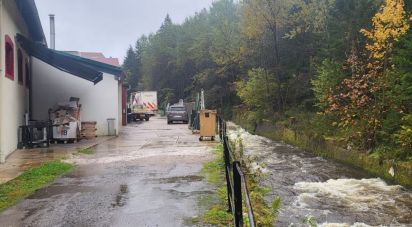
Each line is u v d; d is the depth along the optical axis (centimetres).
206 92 5131
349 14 1658
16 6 1603
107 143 1872
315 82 1777
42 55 1867
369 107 1404
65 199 809
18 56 1709
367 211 841
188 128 2953
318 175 1209
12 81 1516
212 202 762
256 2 2672
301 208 856
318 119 1750
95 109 2302
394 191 1005
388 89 1343
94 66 2280
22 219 679
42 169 1113
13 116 1550
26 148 1652
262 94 2784
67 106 1981
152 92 5947
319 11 2395
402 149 1151
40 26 1888
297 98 2634
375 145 1352
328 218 791
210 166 1159
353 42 1589
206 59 5438
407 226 750
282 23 2681
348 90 1583
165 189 882
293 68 2762
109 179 1002
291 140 2056
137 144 1811
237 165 502
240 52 3425
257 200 744
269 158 1559
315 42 2538
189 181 961
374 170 1233
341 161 1466
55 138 1883
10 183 956
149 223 647
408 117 1127
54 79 2238
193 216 677
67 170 1132
